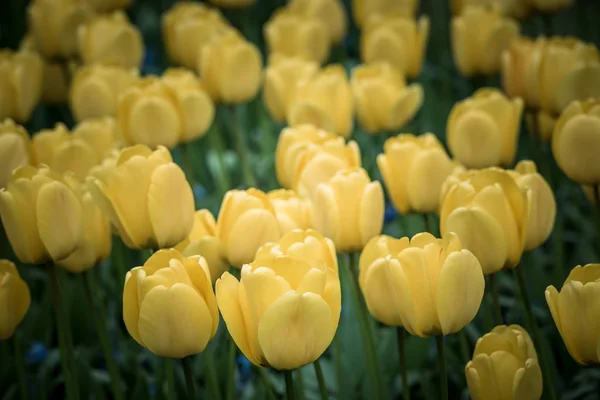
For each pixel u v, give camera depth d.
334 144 1.39
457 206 1.30
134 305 1.24
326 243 1.25
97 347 1.56
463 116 1.45
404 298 1.24
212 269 1.32
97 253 1.37
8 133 1.42
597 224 1.43
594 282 1.23
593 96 1.52
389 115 1.59
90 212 1.36
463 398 1.49
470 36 1.71
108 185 1.30
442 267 1.23
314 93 1.58
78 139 1.45
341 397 1.43
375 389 1.40
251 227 1.31
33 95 1.62
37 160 1.46
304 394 1.46
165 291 1.22
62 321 1.36
